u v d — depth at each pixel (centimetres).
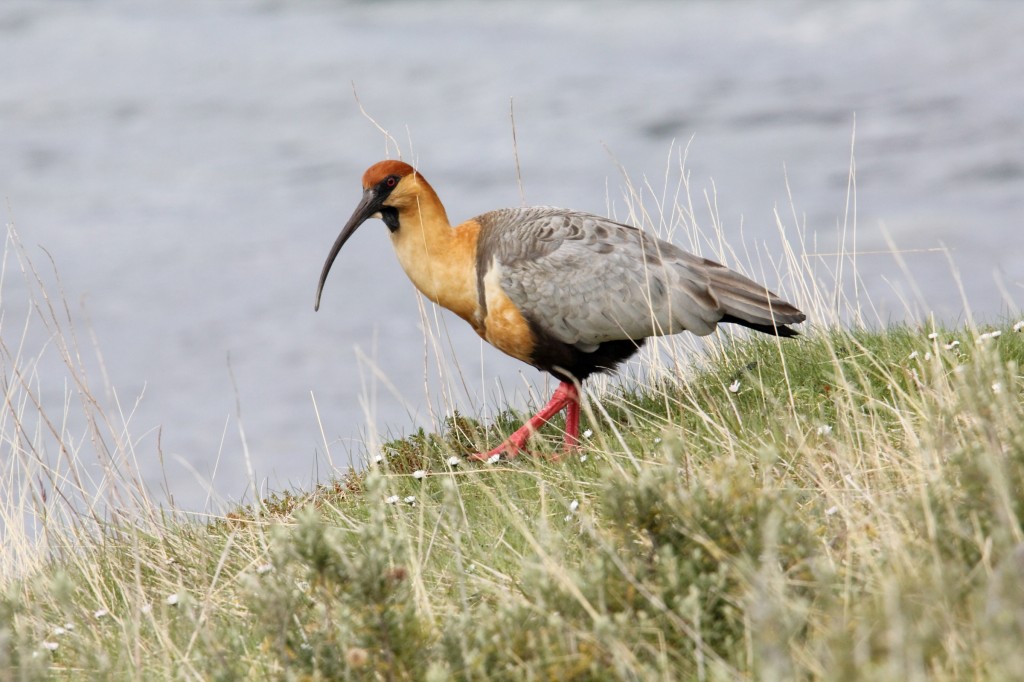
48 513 1148
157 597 1000
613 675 687
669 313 1229
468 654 720
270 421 3200
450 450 1201
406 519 1059
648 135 6706
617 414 1248
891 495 832
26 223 5638
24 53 9625
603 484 892
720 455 1009
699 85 7688
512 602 784
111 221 5666
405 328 3962
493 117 7362
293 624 784
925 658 649
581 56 8788
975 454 776
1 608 848
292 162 6662
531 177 5972
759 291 1240
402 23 10188
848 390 978
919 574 716
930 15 8912
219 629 883
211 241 5288
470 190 5859
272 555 938
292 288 4553
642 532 802
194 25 10456
